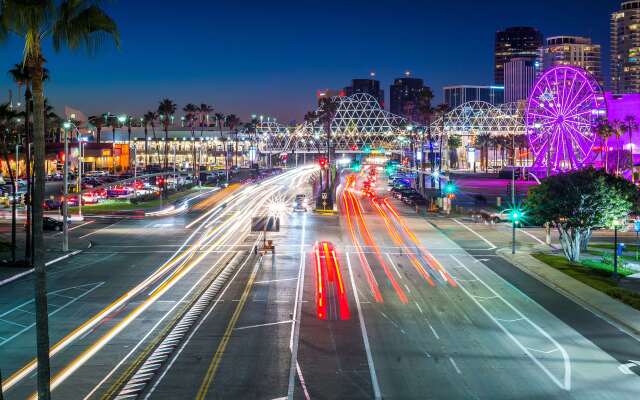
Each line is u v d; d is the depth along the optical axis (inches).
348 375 1108.5
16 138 5516.7
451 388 1048.2
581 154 4628.4
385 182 7180.1
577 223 2255.2
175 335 1355.8
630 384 1074.1
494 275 2073.1
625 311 1557.6
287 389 1037.8
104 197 4877.0
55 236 2962.6
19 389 1037.2
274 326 1432.1
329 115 5605.3
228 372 1119.6
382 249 2637.8
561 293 1800.0
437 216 3912.4
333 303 1665.8
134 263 2289.6
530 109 5014.8
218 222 3585.1
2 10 753.0
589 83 4537.4
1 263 2192.4
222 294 1772.9
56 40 804.6
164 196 5064.0
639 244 2810.0
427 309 1604.3
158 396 1005.8
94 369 1136.2
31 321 1481.3
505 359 1205.7
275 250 2603.3
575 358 1214.3
